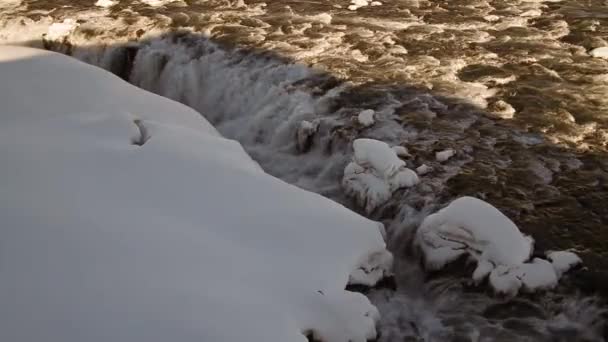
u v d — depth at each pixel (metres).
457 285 3.88
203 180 3.97
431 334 3.68
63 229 3.26
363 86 6.27
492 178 4.81
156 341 2.70
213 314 2.88
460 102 5.95
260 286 3.16
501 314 3.68
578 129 5.47
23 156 4.02
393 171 4.73
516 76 6.43
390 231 4.58
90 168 3.95
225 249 3.36
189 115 5.51
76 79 5.55
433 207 4.52
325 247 3.58
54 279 2.93
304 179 5.61
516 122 5.60
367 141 4.93
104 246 3.17
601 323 3.59
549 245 4.08
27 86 5.30
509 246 3.78
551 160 5.05
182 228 3.46
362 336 3.18
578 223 4.29
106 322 2.74
